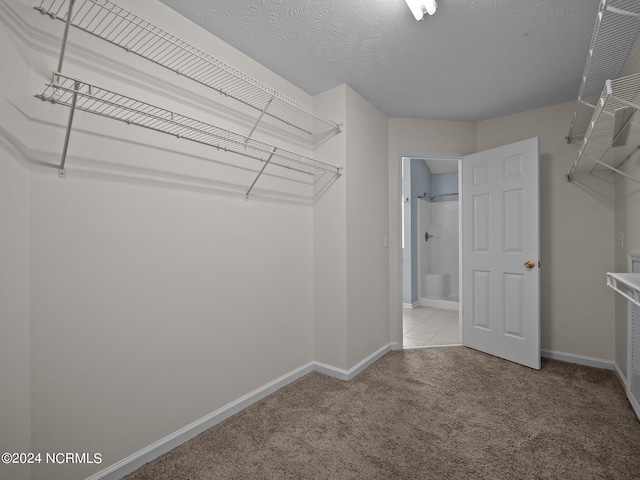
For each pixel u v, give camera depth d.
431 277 5.15
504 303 2.75
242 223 1.98
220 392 1.84
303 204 2.45
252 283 2.04
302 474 1.40
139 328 1.47
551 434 1.66
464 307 3.09
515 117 2.92
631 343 1.98
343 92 2.37
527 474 1.38
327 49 1.95
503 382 2.29
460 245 3.14
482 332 2.92
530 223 2.55
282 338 2.26
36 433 1.17
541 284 2.79
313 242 2.53
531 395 2.09
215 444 1.62
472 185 3.01
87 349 1.30
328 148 2.44
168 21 1.58
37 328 1.17
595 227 2.55
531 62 2.08
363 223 2.58
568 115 2.67
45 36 1.19
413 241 4.96
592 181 2.57
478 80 2.33
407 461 1.47
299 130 2.42
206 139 1.77
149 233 1.51
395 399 2.05
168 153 1.59
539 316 2.50
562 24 1.69
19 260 1.10
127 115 1.43
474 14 1.62
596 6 1.55
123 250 1.42
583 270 2.61
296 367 2.38
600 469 1.40
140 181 1.48
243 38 1.83
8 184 1.08
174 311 1.62
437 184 5.46
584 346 2.61
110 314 1.37
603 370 2.47
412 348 3.05
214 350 1.81
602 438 1.62
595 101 2.54
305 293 2.46
